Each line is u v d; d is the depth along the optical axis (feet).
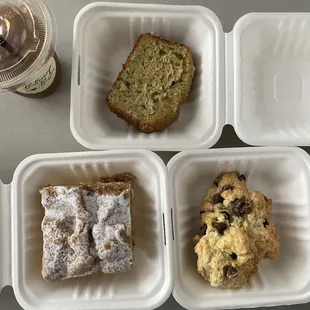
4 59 1.00
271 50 1.27
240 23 1.18
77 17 1.15
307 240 1.14
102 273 1.14
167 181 1.08
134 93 1.21
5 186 1.10
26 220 1.09
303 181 1.15
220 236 1.10
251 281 1.14
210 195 1.16
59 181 1.15
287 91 1.27
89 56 1.19
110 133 1.20
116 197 1.07
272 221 1.20
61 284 1.11
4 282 1.08
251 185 1.23
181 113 1.25
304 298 1.09
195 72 1.24
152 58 1.22
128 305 1.06
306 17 1.21
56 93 1.26
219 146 1.27
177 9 1.17
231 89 1.16
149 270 1.11
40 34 1.03
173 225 1.10
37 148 1.25
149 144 1.14
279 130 1.21
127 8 1.17
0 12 1.01
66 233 1.07
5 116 1.25
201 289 1.10
